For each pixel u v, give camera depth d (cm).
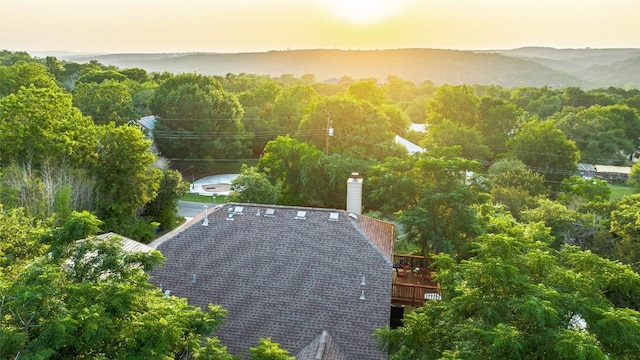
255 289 1925
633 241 2559
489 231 2198
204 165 6081
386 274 1911
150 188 3700
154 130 5909
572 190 4444
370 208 4016
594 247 2816
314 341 1750
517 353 992
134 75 10394
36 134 3198
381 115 5222
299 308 1853
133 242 2183
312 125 5156
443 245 2469
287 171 4403
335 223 2128
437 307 1405
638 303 1853
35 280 993
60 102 3481
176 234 2145
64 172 3158
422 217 2558
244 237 2103
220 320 1335
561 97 11294
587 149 7562
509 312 1150
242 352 1773
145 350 1003
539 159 5862
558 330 1030
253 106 8019
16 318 964
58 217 2628
